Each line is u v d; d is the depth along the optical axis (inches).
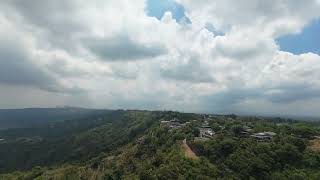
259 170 6594.5
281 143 7568.9
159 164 7337.6
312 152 7249.0
